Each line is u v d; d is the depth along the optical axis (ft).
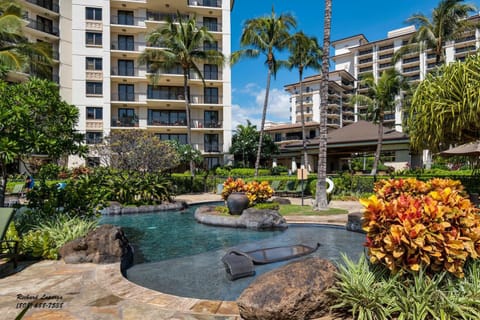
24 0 83.71
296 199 52.44
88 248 17.42
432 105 19.54
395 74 78.95
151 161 50.55
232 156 100.53
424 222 9.50
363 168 111.24
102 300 12.09
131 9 96.17
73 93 89.51
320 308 9.94
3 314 10.80
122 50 95.45
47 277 14.74
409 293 8.77
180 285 15.51
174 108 100.63
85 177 26.20
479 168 38.06
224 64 88.69
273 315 9.47
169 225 33.22
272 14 72.59
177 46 77.05
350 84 222.28
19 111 17.48
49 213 21.47
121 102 92.99
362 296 9.19
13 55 46.80
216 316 10.71
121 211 40.83
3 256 17.46
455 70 18.84
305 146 74.08
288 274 10.44
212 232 29.30
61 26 91.30
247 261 17.54
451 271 9.12
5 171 21.04
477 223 10.19
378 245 10.04
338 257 19.90
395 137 61.98
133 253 21.36
